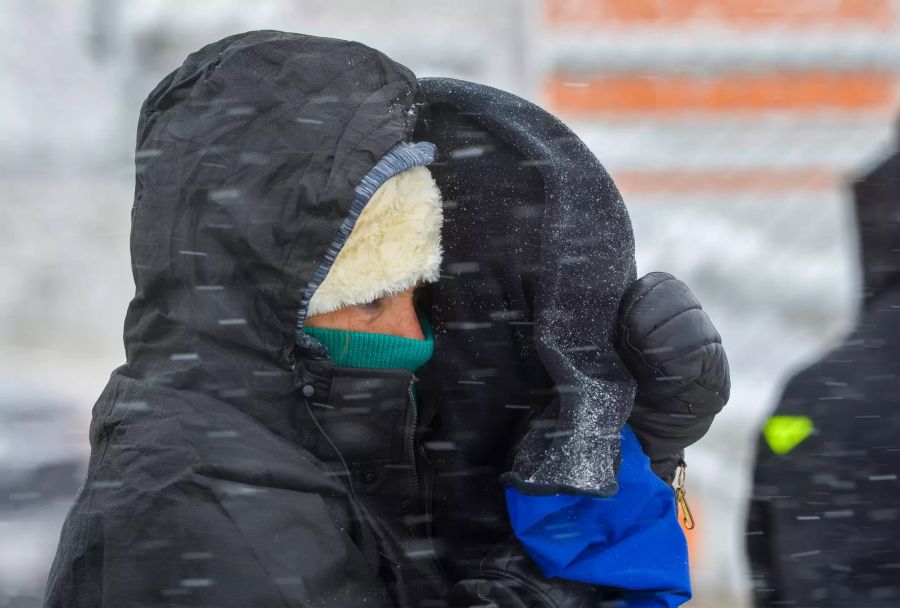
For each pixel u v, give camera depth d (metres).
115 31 14.49
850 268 11.02
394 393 2.43
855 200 3.60
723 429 8.41
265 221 2.19
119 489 2.17
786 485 3.33
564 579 2.48
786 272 11.02
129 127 15.00
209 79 2.29
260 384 2.25
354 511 2.31
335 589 2.18
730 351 10.34
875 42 11.88
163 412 2.22
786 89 11.98
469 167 2.72
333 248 2.23
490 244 2.69
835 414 3.31
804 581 3.22
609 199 2.56
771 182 11.81
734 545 6.59
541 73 12.01
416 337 2.50
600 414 2.37
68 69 15.10
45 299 13.77
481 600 2.46
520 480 2.38
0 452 7.25
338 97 2.28
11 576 6.47
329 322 2.39
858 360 3.36
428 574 2.63
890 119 11.88
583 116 12.07
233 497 2.13
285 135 2.22
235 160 2.22
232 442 2.18
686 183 11.85
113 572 2.12
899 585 3.12
